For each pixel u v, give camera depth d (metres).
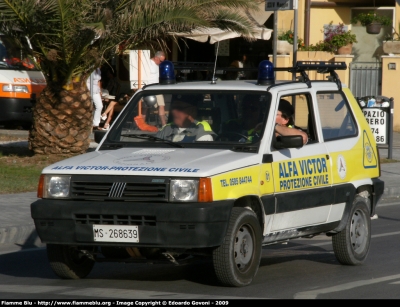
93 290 18.16
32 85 52.22
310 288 18.50
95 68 39.44
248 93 19.64
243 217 17.56
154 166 17.33
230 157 17.97
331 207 20.59
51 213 17.42
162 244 16.81
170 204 16.77
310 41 62.88
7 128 57.00
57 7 34.91
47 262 22.61
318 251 24.09
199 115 19.62
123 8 35.69
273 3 36.22
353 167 21.69
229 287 18.17
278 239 19.30
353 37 60.62
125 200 17.06
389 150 45.81
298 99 20.61
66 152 40.06
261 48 61.56
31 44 38.47
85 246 18.19
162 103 20.09
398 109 60.03
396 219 30.81
